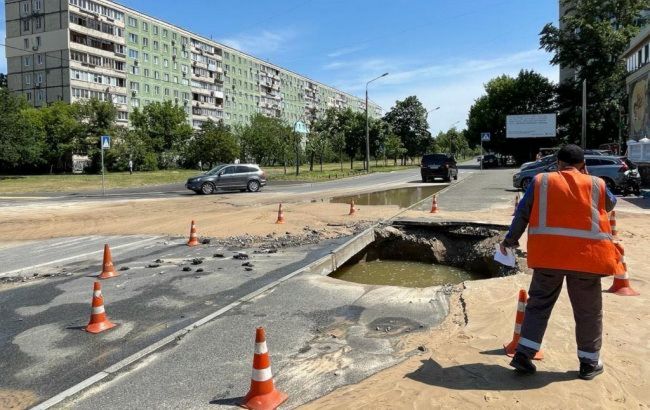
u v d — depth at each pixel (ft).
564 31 175.52
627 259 28.43
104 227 47.73
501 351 15.16
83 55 245.24
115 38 260.83
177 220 50.93
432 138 262.47
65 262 32.14
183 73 309.83
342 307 21.33
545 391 12.40
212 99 337.31
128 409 12.67
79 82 243.19
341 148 181.06
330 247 35.06
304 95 467.11
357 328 18.63
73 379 14.76
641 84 106.42
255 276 27.07
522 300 14.74
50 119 200.54
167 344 17.17
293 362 15.47
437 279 35.01
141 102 278.46
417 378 13.53
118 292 24.41
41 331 19.06
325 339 17.51
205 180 86.69
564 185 12.57
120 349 17.11
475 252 39.32
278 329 18.61
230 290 24.34
